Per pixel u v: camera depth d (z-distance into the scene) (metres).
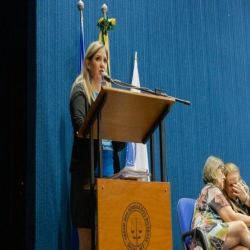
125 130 3.52
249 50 7.09
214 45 6.64
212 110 6.42
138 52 5.74
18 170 4.72
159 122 3.49
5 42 4.94
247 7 7.21
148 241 3.15
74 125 3.70
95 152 3.78
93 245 3.08
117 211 3.06
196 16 6.50
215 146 6.35
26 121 4.82
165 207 3.29
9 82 4.88
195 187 6.01
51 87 4.74
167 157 5.79
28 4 4.89
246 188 5.30
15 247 4.54
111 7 5.56
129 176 3.16
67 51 4.96
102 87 3.07
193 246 4.36
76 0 5.16
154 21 5.99
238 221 4.42
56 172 4.60
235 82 6.79
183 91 6.13
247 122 6.83
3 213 4.61
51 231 4.44
